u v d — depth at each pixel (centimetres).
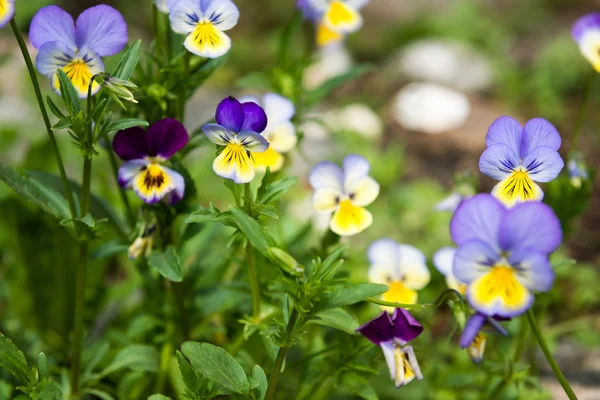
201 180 62
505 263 42
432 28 115
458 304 44
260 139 45
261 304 49
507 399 51
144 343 53
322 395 49
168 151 47
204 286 54
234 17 46
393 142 87
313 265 45
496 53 110
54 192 49
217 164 45
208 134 45
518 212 42
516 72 102
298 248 55
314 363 50
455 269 42
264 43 112
